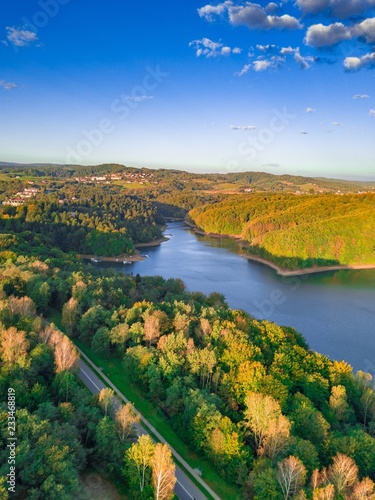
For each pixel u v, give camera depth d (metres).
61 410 47.34
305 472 42.75
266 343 78.12
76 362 63.97
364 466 50.56
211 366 64.56
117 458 44.47
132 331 74.50
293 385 68.88
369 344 108.62
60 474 36.69
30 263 116.31
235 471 47.69
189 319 82.56
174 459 51.44
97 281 105.19
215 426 51.34
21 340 58.66
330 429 59.53
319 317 128.25
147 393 63.66
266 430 51.44
